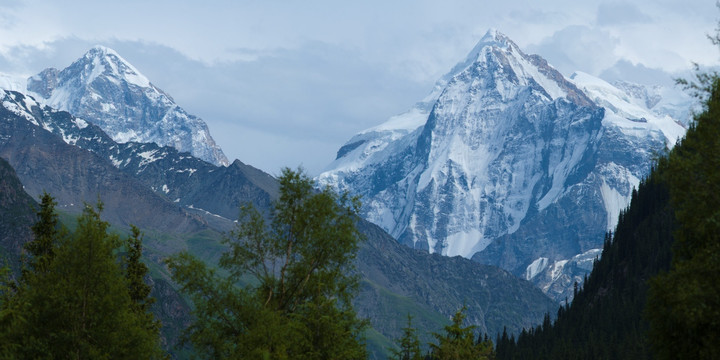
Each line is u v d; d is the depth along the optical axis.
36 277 93.75
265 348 87.94
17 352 86.00
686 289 68.19
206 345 93.19
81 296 89.62
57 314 89.00
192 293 93.75
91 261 91.25
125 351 91.88
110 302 91.06
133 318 93.88
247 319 92.12
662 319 74.19
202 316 93.31
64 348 88.31
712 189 70.06
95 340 90.19
